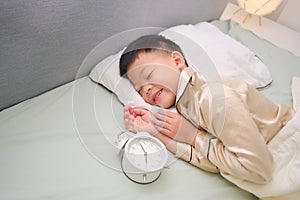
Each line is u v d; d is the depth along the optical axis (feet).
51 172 1.86
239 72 2.89
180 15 3.55
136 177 1.91
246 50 3.20
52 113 2.27
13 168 1.85
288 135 2.13
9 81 2.14
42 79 2.38
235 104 2.08
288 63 3.35
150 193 1.84
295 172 1.92
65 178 1.85
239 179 1.95
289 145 2.09
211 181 2.02
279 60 3.38
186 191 1.90
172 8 3.30
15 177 1.80
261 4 4.15
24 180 1.79
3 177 1.79
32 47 2.10
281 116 2.29
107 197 1.78
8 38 1.90
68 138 2.10
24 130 2.09
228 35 3.66
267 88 2.98
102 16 2.48
